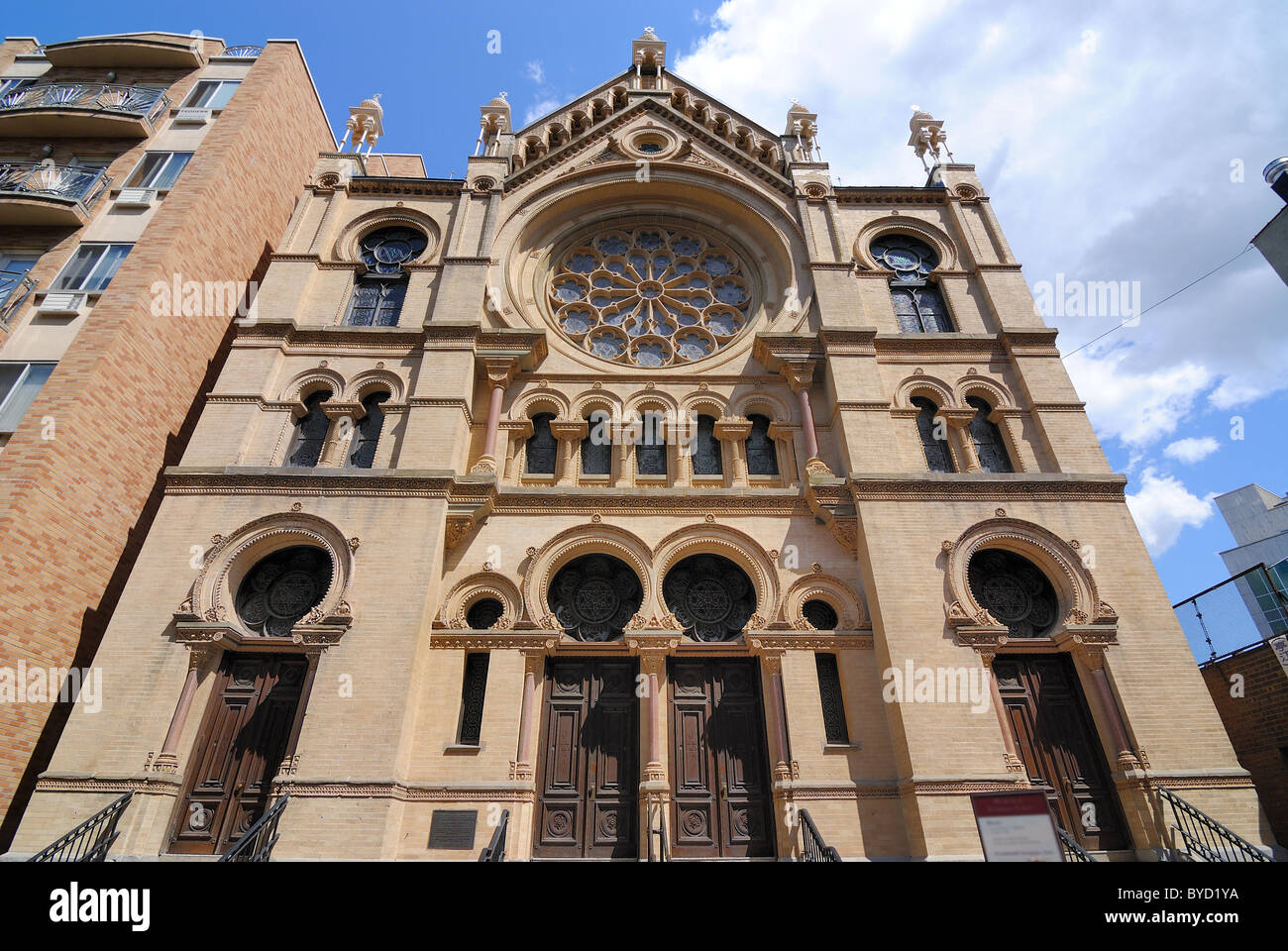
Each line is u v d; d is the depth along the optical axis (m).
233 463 14.53
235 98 20.47
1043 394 16.08
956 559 13.50
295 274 17.73
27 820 10.67
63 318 16.77
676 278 19.41
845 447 15.09
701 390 16.70
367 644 12.33
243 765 12.03
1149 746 11.95
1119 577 13.48
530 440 16.39
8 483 12.81
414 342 16.59
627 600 14.24
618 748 12.85
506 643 13.17
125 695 11.80
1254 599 15.84
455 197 19.64
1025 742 12.61
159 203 19.06
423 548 13.33
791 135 21.66
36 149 20.22
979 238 19.08
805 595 13.85
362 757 11.37
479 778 11.97
